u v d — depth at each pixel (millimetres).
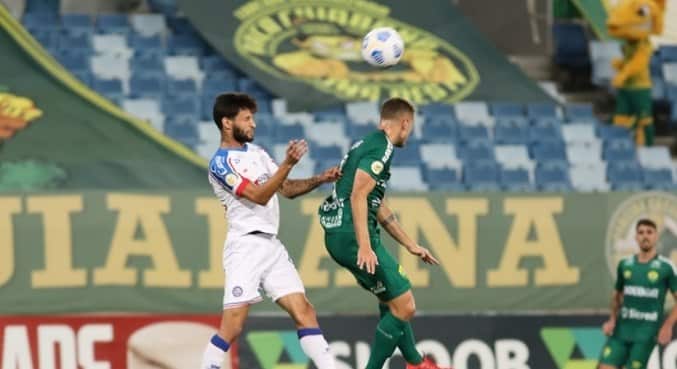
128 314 51750
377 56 36500
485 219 54344
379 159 33969
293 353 51938
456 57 70125
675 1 76750
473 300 54031
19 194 51656
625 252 55250
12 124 59594
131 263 52031
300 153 32688
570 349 54281
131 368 51500
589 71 75062
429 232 53906
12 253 51406
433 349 53125
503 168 64688
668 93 74250
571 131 67750
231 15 68812
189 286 52312
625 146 67688
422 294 53688
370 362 35438
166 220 52375
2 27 62344
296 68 67375
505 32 75562
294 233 52906
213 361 34094
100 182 57719
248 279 34062
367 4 71312
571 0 75500
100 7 73062
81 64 66750
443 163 64312
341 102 66375
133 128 59812
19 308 51250
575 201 55062
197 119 64688
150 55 68000
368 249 33375
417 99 67562
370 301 53094
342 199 34594
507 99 68812
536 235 54719
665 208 55469
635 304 52375
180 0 68562
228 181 33688
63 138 59562
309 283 52875
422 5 72125
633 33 69938
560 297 54719
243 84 67062
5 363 51000
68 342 51312
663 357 53875
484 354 53500
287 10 69938
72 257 51719
